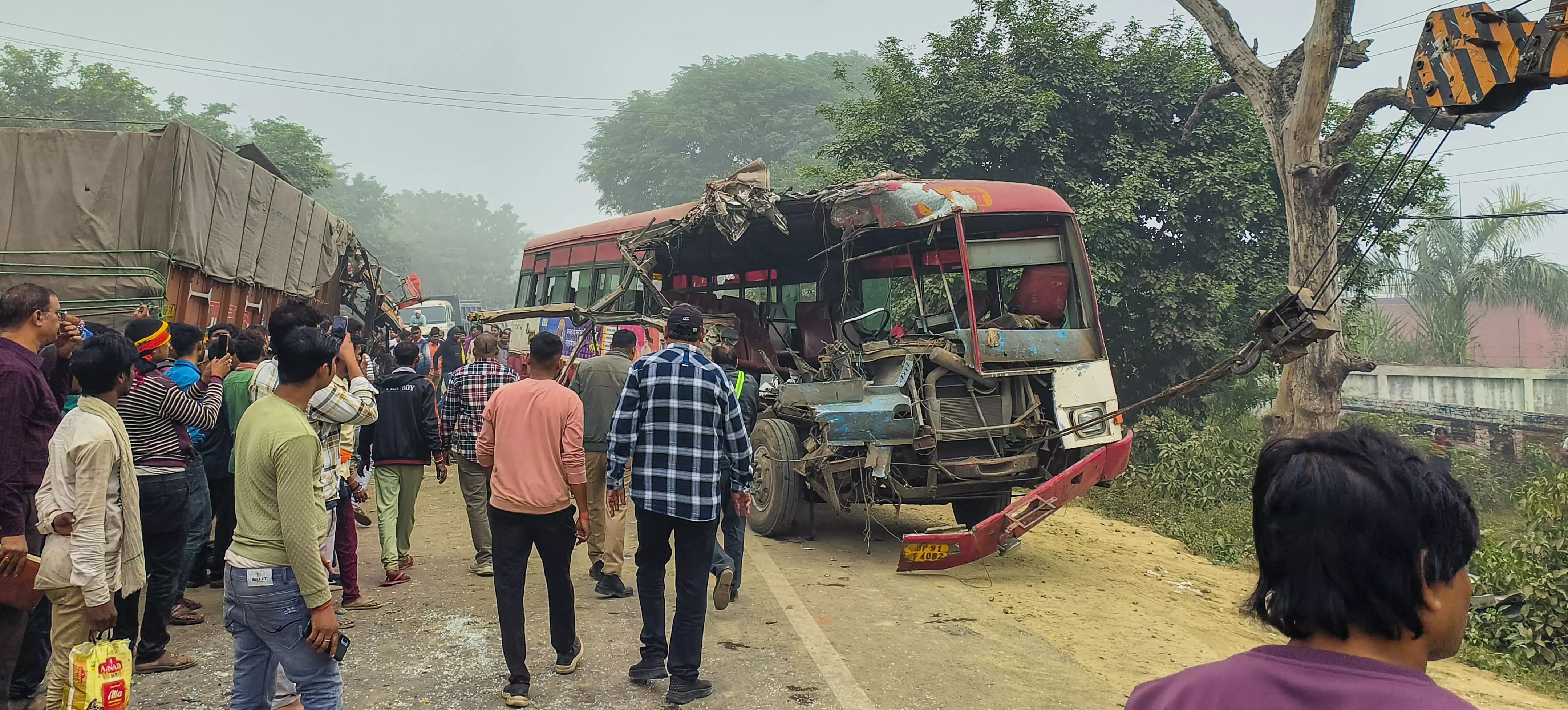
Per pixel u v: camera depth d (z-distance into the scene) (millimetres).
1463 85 4367
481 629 5059
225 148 8695
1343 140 11859
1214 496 11070
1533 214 12859
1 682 3379
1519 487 12633
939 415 7051
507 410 4215
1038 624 5738
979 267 7305
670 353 4277
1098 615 6125
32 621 3873
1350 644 1150
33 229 7453
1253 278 14172
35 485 3486
